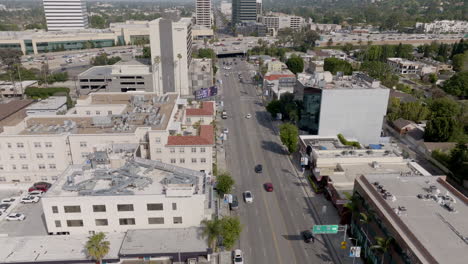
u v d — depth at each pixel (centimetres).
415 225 6044
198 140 10019
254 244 7781
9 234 7875
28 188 9812
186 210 7350
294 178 10712
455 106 15238
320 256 7419
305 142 11575
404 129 13988
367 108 12331
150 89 19438
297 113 13775
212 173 10469
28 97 18788
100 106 12294
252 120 16062
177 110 12850
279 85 18400
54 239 7206
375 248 6481
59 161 9844
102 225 7369
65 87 19900
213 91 17300
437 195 6981
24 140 9594
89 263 6700
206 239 7100
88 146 9700
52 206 7125
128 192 7294
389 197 6794
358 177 7875
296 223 8525
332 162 9888
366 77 13912
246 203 9338
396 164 9962
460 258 5234
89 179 7750
